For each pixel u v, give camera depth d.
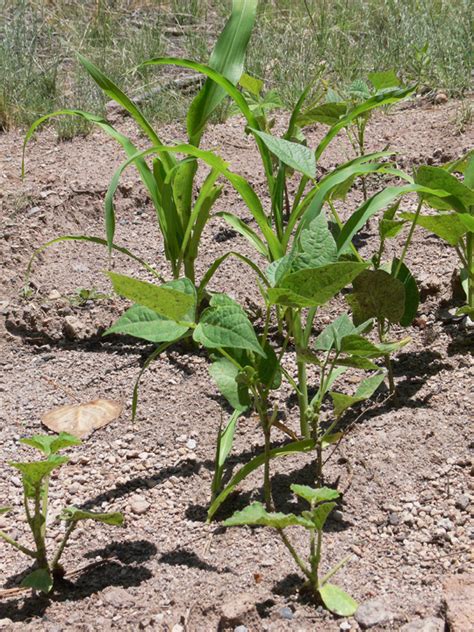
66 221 1.98
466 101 2.31
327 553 1.29
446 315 1.62
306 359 1.32
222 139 2.29
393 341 1.59
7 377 1.63
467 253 1.56
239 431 1.48
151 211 2.02
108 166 2.16
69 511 1.25
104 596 1.26
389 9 2.94
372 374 1.54
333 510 1.34
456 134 2.10
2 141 2.35
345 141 2.17
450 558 1.28
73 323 1.70
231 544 1.32
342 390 1.52
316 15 3.09
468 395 1.47
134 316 1.23
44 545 1.27
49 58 2.87
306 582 1.24
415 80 2.50
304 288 1.23
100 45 2.99
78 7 3.31
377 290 1.42
